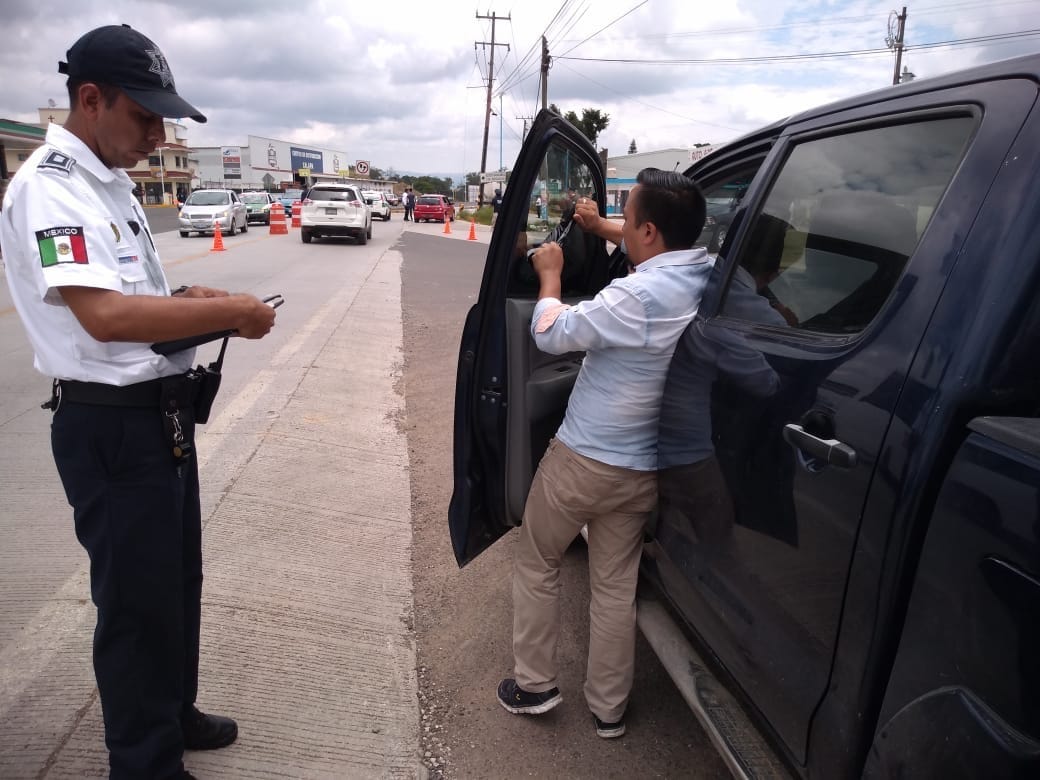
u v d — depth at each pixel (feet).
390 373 22.90
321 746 7.94
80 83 5.50
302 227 68.54
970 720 3.84
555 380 8.85
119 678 6.17
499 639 10.01
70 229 5.27
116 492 5.87
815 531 5.09
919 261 4.75
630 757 8.06
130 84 5.52
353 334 27.53
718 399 6.39
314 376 21.47
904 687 4.34
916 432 4.33
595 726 8.48
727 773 7.85
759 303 6.34
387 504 13.84
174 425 6.04
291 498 13.64
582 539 12.17
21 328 27.12
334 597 10.73
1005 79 4.74
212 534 12.10
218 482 13.91
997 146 4.53
